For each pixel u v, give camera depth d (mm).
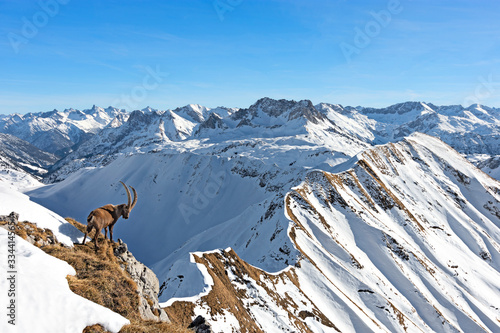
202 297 34375
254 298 44312
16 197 16609
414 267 91500
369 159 158375
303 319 47531
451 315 81125
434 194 161000
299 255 67125
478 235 140500
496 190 190375
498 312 92438
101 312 10148
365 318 59156
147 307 15617
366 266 84188
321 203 103375
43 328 8297
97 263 14875
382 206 125750
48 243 14977
